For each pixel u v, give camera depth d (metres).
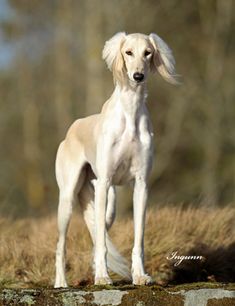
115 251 7.84
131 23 22.48
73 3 24.33
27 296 6.22
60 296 6.22
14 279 8.55
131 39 7.32
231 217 9.96
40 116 26.77
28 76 26.38
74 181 8.28
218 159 24.11
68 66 25.17
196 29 24.22
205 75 24.14
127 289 6.30
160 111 24.20
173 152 25.41
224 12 24.41
